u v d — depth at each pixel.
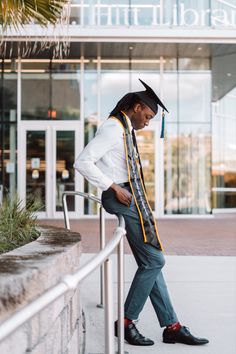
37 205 4.35
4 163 15.91
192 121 16.47
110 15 14.02
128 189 3.62
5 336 1.06
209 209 16.42
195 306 4.92
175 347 3.75
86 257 7.64
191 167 16.42
